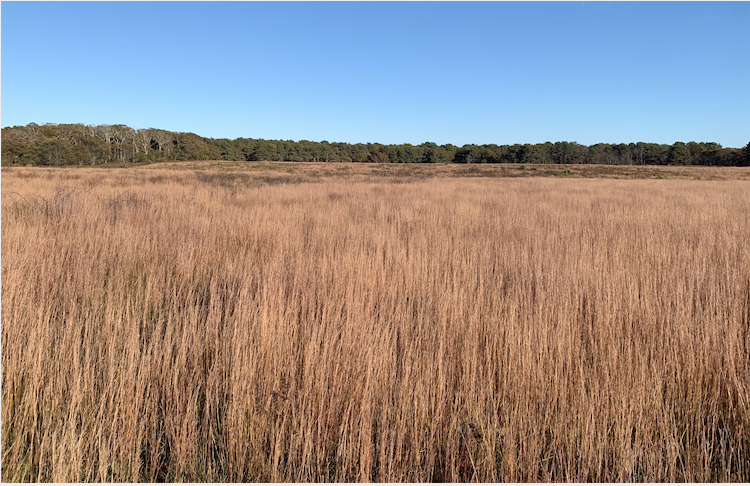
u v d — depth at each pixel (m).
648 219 9.18
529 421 2.42
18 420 2.43
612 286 4.19
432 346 3.11
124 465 2.27
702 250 6.06
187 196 12.61
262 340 3.01
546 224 9.01
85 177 24.50
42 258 5.02
